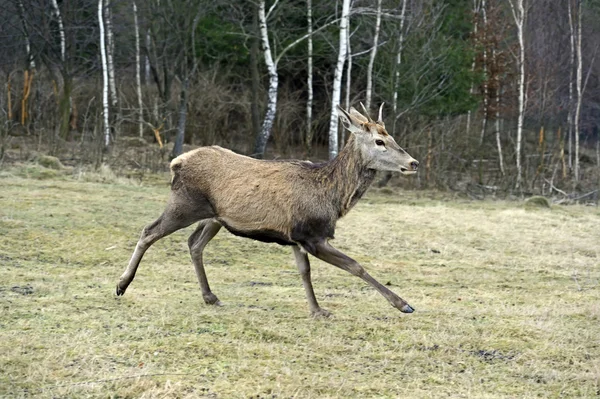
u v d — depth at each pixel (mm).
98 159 20781
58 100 27344
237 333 7621
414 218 16641
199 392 6023
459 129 27250
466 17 28984
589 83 35562
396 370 6820
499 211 18641
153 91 30203
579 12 29984
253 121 26938
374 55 24922
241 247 12828
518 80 29609
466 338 7789
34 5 26797
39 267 10609
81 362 6562
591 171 30047
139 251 8742
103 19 26719
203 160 8484
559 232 16156
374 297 9789
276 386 6207
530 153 29109
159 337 7359
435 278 11594
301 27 27453
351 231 14836
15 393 5852
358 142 8477
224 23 27094
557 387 6516
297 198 8227
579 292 10719
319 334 7773
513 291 10766
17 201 14500
